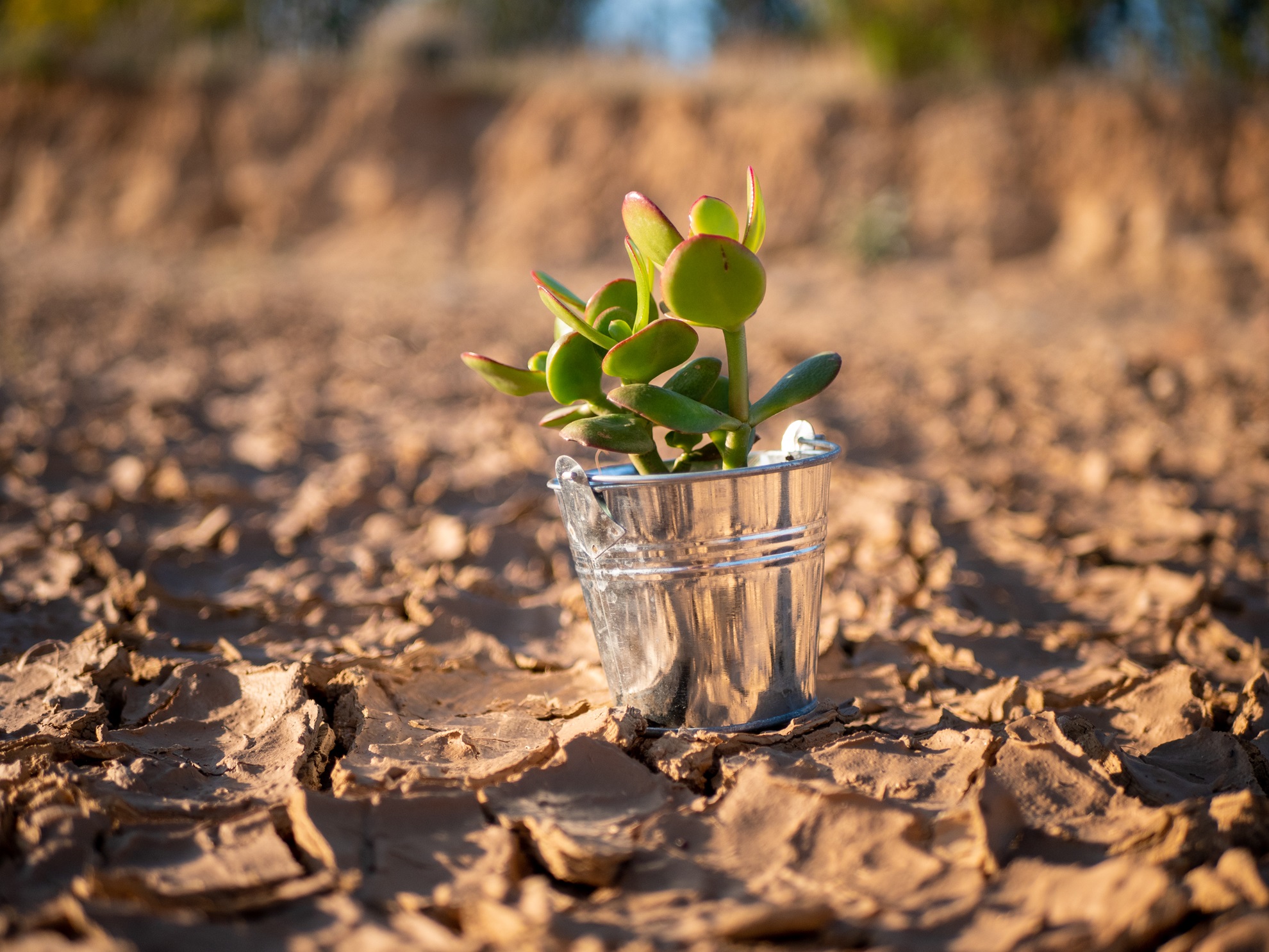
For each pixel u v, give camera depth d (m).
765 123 1.99
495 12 2.67
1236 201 1.78
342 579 0.47
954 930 0.25
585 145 2.07
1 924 0.26
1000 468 0.64
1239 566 0.47
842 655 0.39
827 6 2.03
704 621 0.32
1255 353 1.04
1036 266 1.80
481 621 0.42
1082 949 0.25
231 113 2.15
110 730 0.33
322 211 2.11
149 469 0.60
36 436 0.69
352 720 0.34
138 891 0.26
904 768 0.31
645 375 0.32
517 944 0.25
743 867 0.27
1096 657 0.39
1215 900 0.25
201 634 0.41
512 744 0.33
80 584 0.45
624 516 0.32
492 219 2.04
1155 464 0.63
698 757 0.31
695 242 0.30
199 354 1.07
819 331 1.25
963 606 0.44
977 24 1.95
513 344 1.12
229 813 0.29
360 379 0.95
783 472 0.32
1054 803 0.29
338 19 2.39
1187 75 1.92
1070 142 1.87
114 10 2.28
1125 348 1.08
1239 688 0.36
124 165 2.14
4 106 2.16
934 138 1.92
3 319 1.17
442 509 0.56
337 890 0.27
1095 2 1.91
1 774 0.31
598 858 0.27
